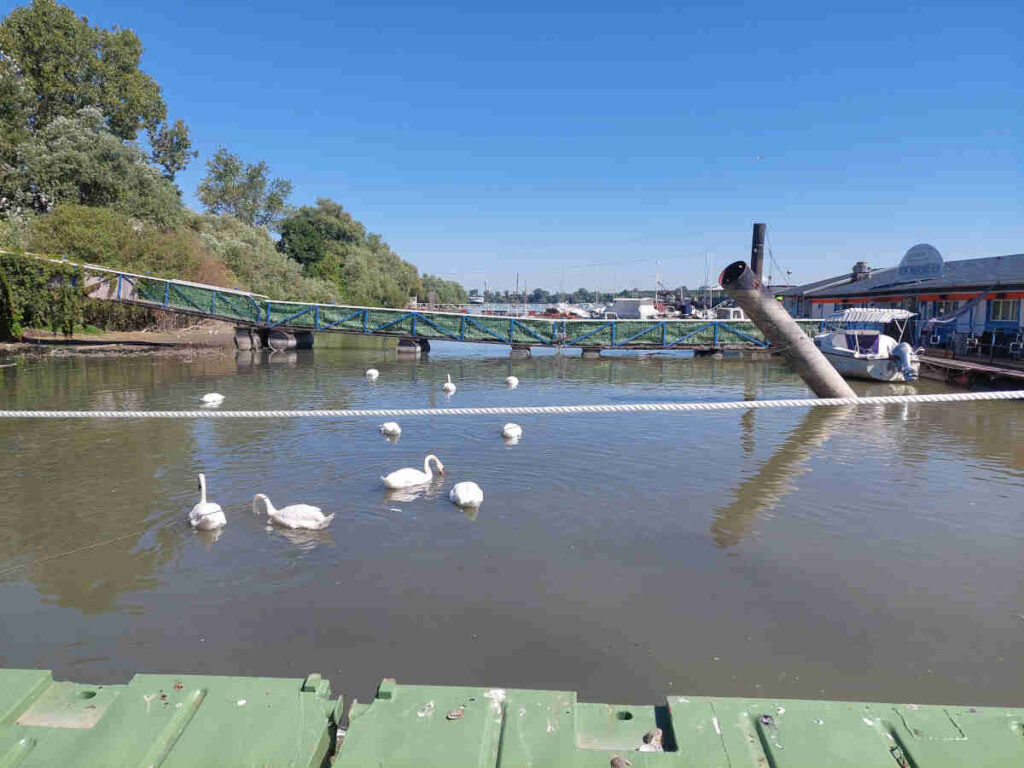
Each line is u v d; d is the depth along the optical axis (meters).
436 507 11.38
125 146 52.06
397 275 96.50
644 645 7.06
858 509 11.48
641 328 41.28
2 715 2.97
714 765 2.69
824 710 3.05
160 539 9.90
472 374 31.78
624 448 15.95
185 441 16.38
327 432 17.59
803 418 20.14
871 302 39.97
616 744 2.91
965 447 16.27
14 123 48.69
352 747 2.79
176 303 38.09
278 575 8.68
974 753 2.74
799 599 8.12
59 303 36.56
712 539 10.03
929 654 6.94
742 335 40.94
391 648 6.95
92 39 58.09
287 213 93.75
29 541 9.81
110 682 6.31
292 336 41.66
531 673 6.54
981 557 9.41
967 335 30.94
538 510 11.27
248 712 3.02
